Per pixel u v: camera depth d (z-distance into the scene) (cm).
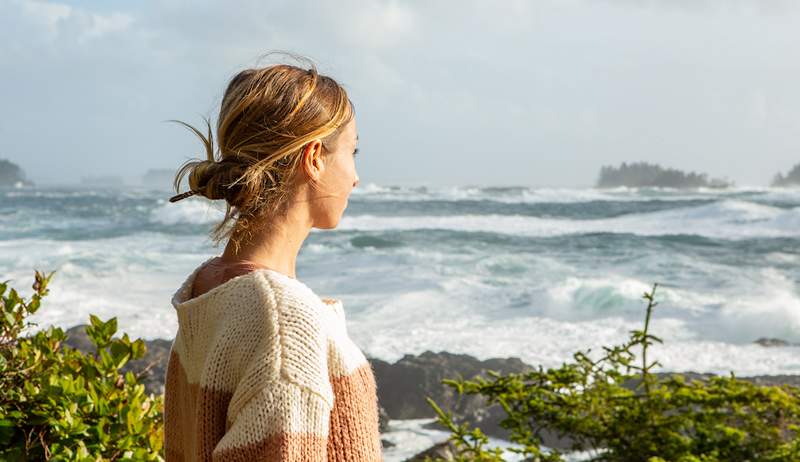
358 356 116
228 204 120
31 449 215
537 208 5059
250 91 118
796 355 1212
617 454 343
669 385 349
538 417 349
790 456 321
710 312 1498
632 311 1548
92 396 224
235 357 109
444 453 647
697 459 321
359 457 111
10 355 243
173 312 1496
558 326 1428
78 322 1398
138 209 5081
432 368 1016
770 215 3544
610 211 4656
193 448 119
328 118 119
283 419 104
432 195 6869
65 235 3359
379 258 2367
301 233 122
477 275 2019
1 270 2073
